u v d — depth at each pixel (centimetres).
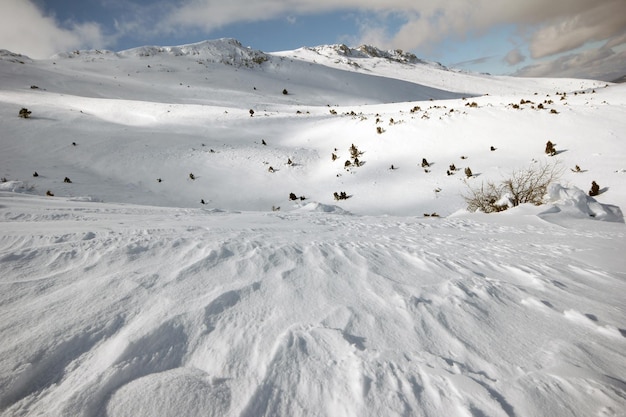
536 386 145
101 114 3170
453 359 163
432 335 183
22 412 121
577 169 1409
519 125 2014
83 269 228
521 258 347
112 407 126
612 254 366
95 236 300
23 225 361
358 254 325
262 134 2956
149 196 1780
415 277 271
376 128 2503
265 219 643
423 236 476
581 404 136
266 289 226
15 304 178
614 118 1855
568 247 404
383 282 254
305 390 139
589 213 707
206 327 175
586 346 177
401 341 175
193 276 232
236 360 154
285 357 156
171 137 2691
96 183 1800
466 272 291
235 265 260
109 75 5838
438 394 139
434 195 1581
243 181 2061
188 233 352
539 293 249
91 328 164
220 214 718
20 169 1773
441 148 2038
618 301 239
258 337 170
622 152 1509
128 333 161
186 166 2200
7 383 129
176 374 142
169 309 186
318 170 2211
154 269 238
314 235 435
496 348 174
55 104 3278
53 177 1742
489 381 148
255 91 6006
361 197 1727
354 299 221
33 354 144
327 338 172
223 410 128
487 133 2034
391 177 1870
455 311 211
